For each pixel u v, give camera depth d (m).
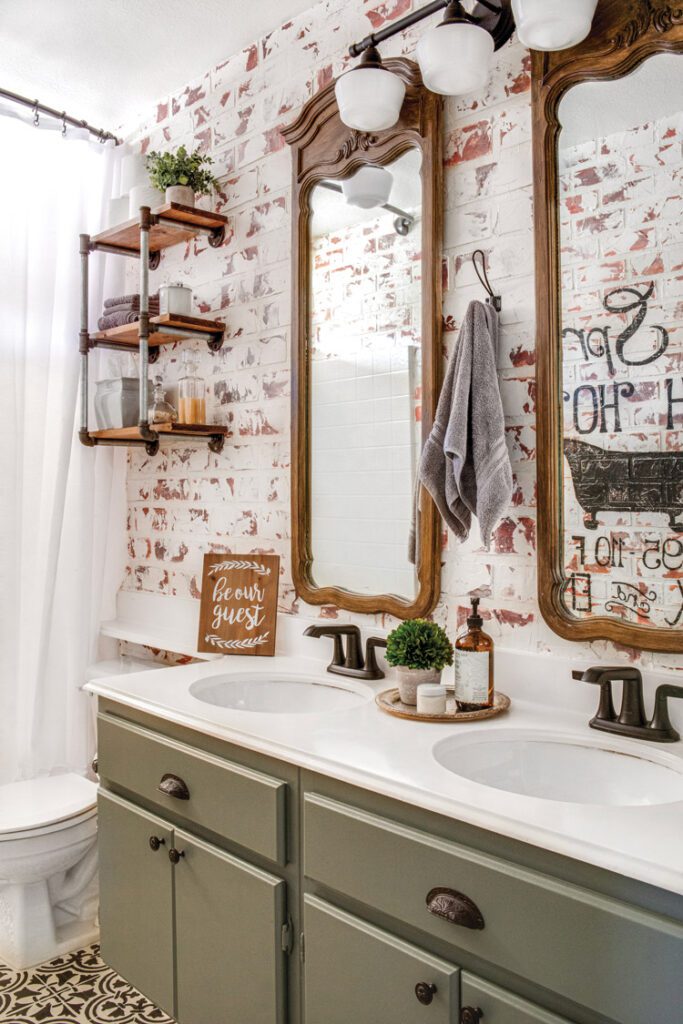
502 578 1.73
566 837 1.04
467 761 1.45
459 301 1.80
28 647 2.59
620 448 1.52
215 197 2.46
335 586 2.05
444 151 1.83
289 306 2.21
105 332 2.52
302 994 1.45
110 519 2.81
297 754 1.40
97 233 2.71
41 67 2.42
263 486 2.30
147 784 1.79
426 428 1.82
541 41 1.46
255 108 2.32
